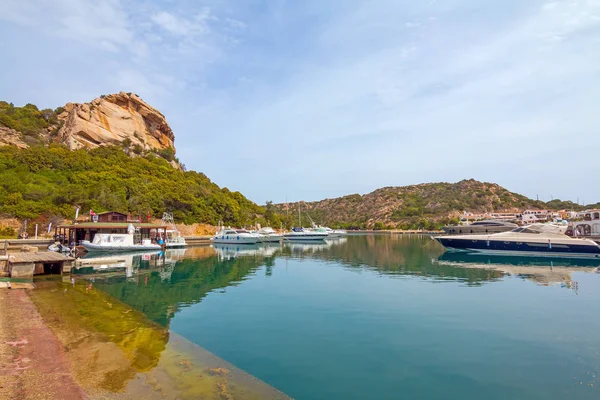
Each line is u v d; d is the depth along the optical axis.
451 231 67.25
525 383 8.76
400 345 11.44
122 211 64.75
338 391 8.39
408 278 24.59
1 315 14.14
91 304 16.80
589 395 8.12
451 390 8.44
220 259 37.66
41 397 7.57
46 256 26.67
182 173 102.31
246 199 115.94
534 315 14.90
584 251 34.62
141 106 120.06
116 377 8.84
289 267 30.92
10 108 103.56
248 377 9.09
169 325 13.62
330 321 14.13
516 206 170.00
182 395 7.99
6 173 61.16
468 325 13.54
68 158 74.19
